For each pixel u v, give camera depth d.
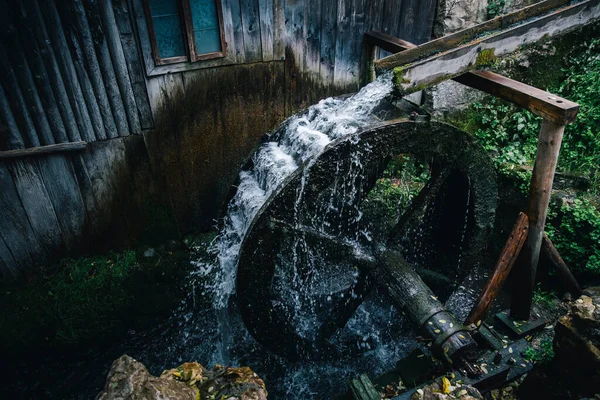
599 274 3.98
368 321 4.54
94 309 4.17
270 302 3.68
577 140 4.88
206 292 4.61
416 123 3.24
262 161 4.07
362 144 3.19
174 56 3.74
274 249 3.42
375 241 3.87
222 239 4.60
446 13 4.53
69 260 4.25
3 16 3.07
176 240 4.68
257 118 4.38
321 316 4.36
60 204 3.97
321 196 4.13
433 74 2.92
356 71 4.59
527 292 3.52
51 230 4.05
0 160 3.54
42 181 3.79
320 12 4.05
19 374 4.02
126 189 4.19
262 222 3.23
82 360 4.15
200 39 3.74
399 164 5.36
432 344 3.20
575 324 2.48
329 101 4.37
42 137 3.60
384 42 4.10
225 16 3.71
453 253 4.23
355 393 3.15
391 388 3.34
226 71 3.99
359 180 4.03
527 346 3.42
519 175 4.58
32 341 4.01
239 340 4.41
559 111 2.73
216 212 4.75
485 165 3.63
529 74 5.18
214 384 1.79
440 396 2.51
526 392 2.99
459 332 3.12
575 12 3.20
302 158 3.52
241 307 3.57
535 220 3.25
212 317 4.58
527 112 5.18
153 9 3.48
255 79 4.15
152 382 1.55
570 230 4.11
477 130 5.28
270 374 4.12
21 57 3.24
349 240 3.85
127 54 3.56
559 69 5.28
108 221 4.27
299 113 4.35
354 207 4.28
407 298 3.43
